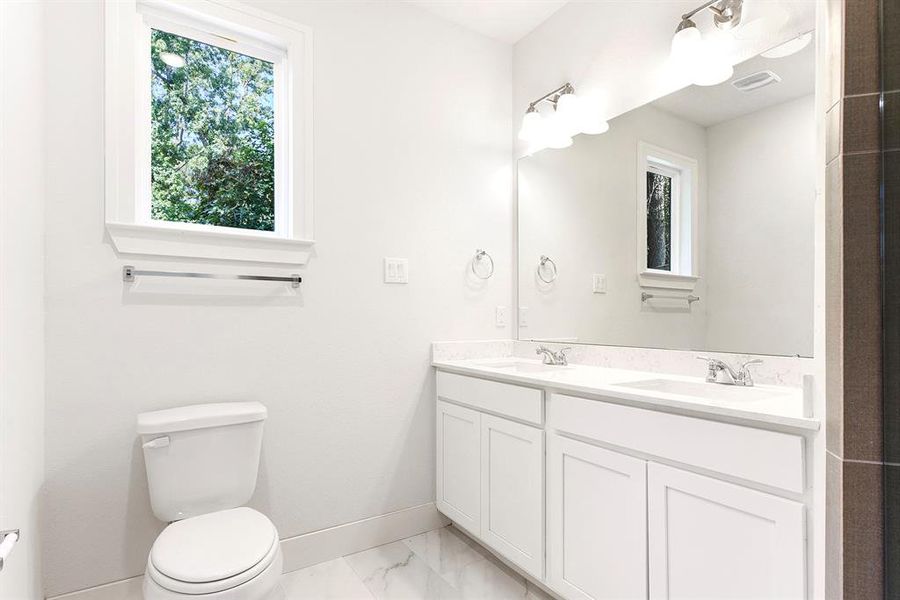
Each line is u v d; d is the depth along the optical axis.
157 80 1.83
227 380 1.86
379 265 2.22
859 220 0.89
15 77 1.18
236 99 2.00
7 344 1.11
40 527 1.47
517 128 2.66
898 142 0.88
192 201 1.90
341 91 2.13
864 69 0.89
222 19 1.85
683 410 1.28
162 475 1.55
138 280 1.69
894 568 0.86
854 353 0.89
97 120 1.63
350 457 2.13
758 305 1.63
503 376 1.89
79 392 1.59
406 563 2.03
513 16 2.45
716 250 1.75
